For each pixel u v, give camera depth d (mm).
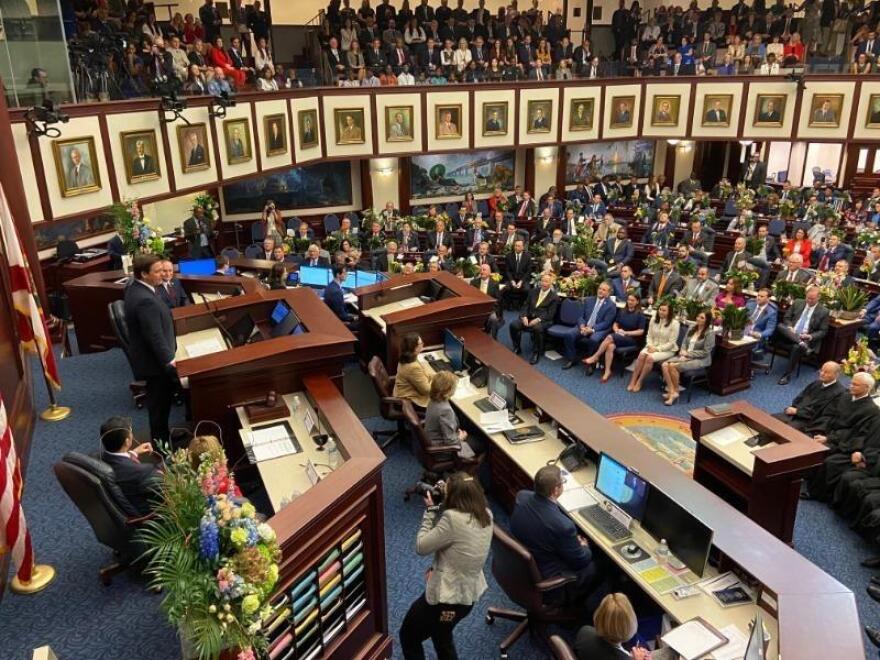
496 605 5613
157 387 6770
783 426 6457
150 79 11797
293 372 6566
